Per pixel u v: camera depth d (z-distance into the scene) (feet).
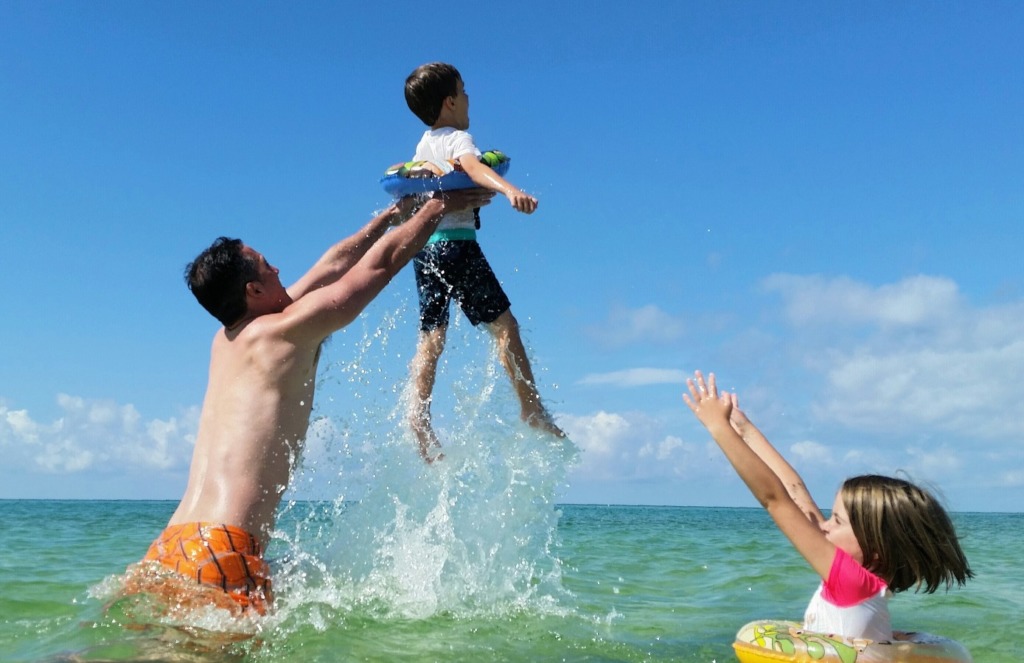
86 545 26.11
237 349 13.56
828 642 10.37
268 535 12.71
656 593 18.65
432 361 17.72
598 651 12.03
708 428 11.09
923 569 10.85
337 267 15.90
